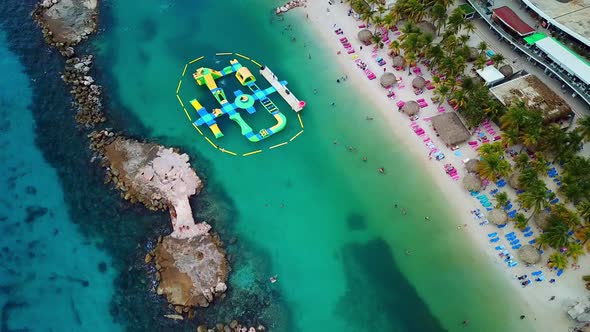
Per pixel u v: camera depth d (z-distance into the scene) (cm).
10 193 8912
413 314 7400
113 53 11262
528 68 10331
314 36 11544
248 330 7206
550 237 7400
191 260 7831
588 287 7394
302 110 10044
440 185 8800
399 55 10694
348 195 8788
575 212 7981
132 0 12538
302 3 12275
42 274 7906
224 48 11362
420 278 7756
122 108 10150
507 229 8125
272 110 10000
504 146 8919
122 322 7381
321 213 8569
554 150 8488
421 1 10906
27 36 11594
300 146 9488
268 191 8850
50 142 9644
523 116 8588
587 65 9538
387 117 9862
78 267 7962
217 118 9875
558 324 7156
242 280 7738
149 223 8400
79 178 9069
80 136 9706
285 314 7425
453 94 9456
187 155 9250
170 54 11238
